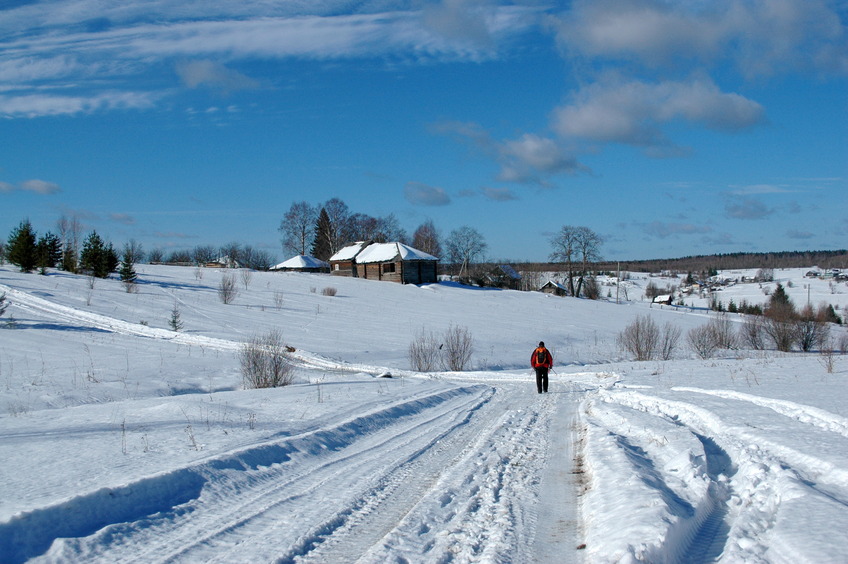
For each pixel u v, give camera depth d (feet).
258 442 30.71
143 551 18.17
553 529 20.31
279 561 17.58
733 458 26.16
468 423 42.47
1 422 36.47
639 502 19.80
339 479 26.76
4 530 17.39
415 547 18.48
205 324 127.65
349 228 412.16
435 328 151.33
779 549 15.37
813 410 33.94
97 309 128.98
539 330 167.43
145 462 26.02
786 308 164.25
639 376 73.87
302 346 110.01
